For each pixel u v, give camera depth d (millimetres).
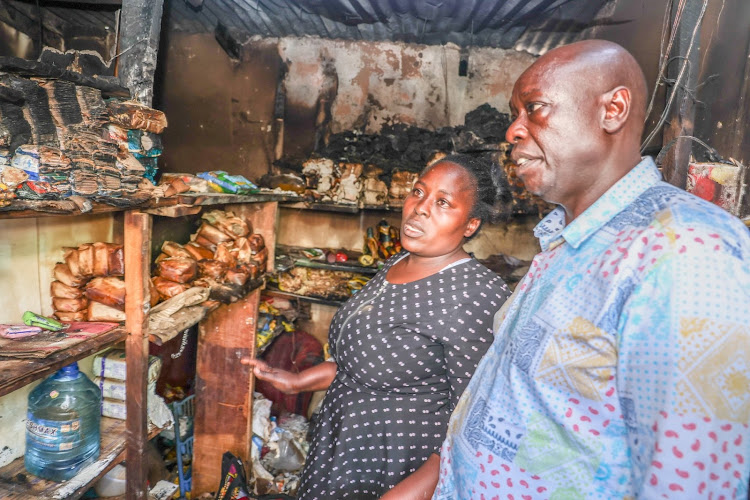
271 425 2961
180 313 1896
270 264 2703
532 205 3516
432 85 3875
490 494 800
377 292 1429
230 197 2039
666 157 2256
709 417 556
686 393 563
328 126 3957
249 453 2617
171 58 3721
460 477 875
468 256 1419
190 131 3848
